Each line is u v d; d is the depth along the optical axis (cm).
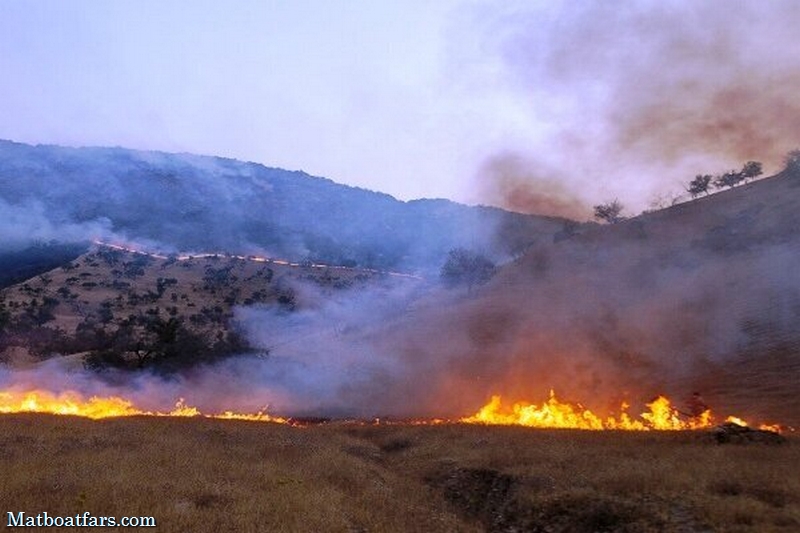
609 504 1196
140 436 2028
